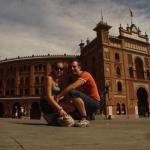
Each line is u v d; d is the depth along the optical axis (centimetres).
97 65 5459
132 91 5459
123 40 5659
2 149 297
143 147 324
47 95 692
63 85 733
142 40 6000
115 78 5272
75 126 681
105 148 316
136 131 580
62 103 712
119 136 456
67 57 6391
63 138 411
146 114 5569
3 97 6462
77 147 322
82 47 6425
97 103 720
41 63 6525
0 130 552
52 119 739
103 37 5381
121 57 5531
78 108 687
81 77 699
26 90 6525
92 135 465
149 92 5775
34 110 6303
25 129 580
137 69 5806
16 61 6706
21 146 320
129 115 5153
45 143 351
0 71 6894
